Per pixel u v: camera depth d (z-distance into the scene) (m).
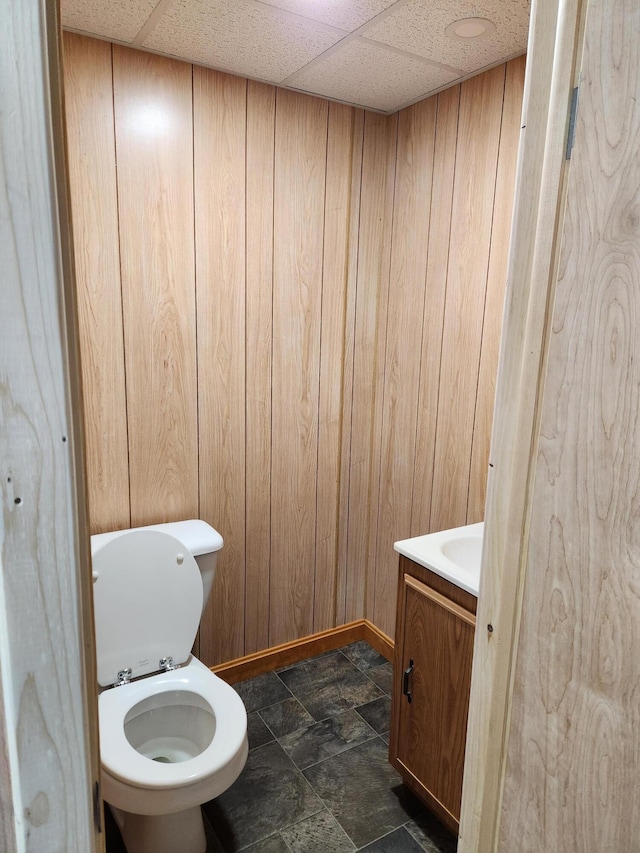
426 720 1.59
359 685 2.28
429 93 1.95
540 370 0.78
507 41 1.56
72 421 0.45
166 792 1.29
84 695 0.48
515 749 0.87
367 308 2.31
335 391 2.30
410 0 1.38
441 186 1.97
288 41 1.60
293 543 2.32
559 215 0.74
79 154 1.64
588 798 0.75
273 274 2.05
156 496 1.96
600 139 0.67
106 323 1.77
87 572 0.49
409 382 2.20
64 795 0.48
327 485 2.37
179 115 1.77
